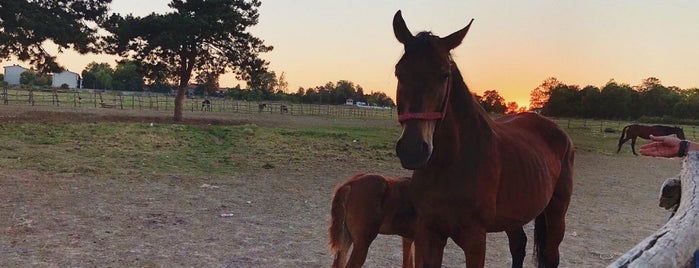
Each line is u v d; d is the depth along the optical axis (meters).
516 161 3.46
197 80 29.33
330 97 75.88
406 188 4.81
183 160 13.52
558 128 4.44
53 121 19.75
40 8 20.97
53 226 6.46
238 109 45.22
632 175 16.27
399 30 3.12
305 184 11.26
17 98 36.31
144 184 9.92
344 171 13.66
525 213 3.52
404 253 5.05
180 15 26.88
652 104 57.81
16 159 11.66
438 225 3.30
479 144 3.21
